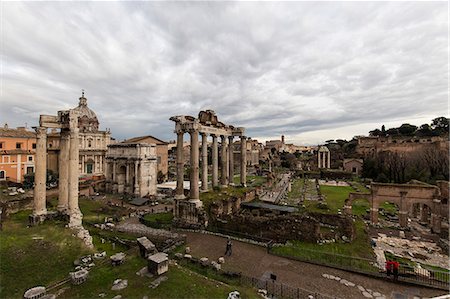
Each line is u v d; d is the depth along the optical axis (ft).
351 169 370.94
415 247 87.56
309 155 577.43
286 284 59.21
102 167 252.62
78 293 49.34
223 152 140.05
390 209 144.56
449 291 57.21
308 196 184.24
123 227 106.73
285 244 82.38
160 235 92.84
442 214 102.53
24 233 78.33
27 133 219.82
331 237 86.74
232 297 47.98
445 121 412.57
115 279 54.29
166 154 276.00
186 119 114.11
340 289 57.72
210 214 102.47
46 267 61.77
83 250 71.87
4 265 59.41
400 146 328.90
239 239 87.66
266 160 479.82
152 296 47.91
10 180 192.85
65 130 99.71
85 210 137.39
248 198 136.98
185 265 66.80
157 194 202.08
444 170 235.61
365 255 76.79
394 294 56.03
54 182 209.67
